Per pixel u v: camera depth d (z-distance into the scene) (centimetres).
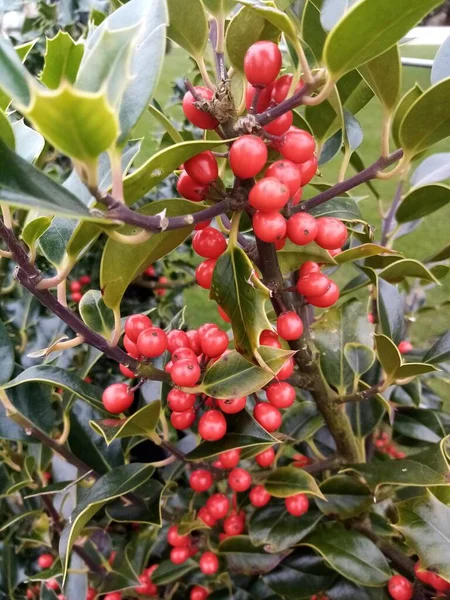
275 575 18
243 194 10
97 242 35
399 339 16
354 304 20
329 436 23
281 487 15
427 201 18
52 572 18
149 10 9
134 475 14
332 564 16
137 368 12
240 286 10
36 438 17
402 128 12
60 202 7
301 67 9
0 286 27
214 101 10
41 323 28
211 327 13
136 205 35
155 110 14
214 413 13
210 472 16
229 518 18
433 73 14
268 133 10
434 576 16
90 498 13
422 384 27
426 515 15
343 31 8
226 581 20
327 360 19
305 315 14
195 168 10
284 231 10
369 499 17
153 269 41
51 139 7
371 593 17
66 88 6
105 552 20
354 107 18
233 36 11
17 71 6
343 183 12
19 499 24
